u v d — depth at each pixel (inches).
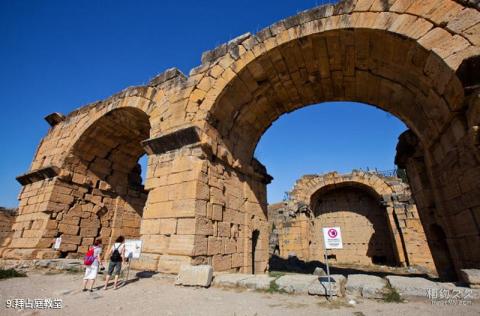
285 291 223.3
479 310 161.5
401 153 449.7
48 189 516.4
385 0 292.0
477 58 209.8
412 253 697.0
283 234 821.2
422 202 393.4
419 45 261.0
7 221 895.7
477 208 253.4
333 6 319.3
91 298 217.3
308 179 920.3
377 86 384.5
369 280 226.2
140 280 281.4
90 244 550.0
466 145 254.8
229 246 362.3
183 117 373.1
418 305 180.5
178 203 319.9
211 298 210.1
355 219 941.8
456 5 251.6
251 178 481.7
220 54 392.2
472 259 273.1
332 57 356.2
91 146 566.6
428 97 308.7
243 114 430.3
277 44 342.3
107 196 608.1
